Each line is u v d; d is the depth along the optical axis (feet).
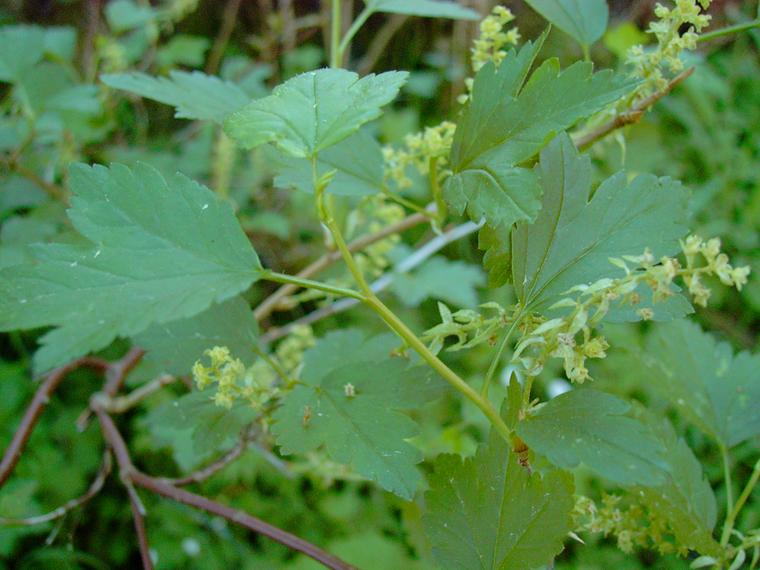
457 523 0.41
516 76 0.40
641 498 0.48
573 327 0.36
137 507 0.62
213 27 1.80
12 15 1.58
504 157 0.40
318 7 1.92
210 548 1.13
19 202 0.94
